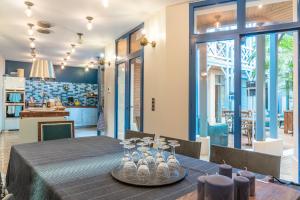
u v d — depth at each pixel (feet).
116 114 19.88
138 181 4.21
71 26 15.72
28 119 12.57
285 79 22.20
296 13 9.77
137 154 5.29
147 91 14.62
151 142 6.13
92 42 20.26
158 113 13.55
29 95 29.58
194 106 12.36
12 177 6.68
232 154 5.86
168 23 12.81
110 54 20.74
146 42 13.79
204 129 15.31
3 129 26.02
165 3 12.45
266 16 11.18
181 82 12.58
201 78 14.98
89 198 3.61
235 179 3.18
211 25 12.57
